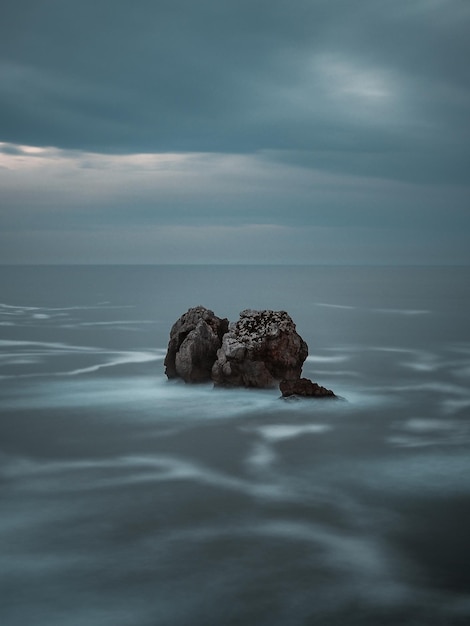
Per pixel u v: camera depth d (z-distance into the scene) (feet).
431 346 126.72
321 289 326.85
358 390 87.86
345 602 36.27
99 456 60.59
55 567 39.93
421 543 43.06
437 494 51.21
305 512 47.93
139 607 35.76
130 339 135.85
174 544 42.80
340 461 59.00
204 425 69.97
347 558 40.96
